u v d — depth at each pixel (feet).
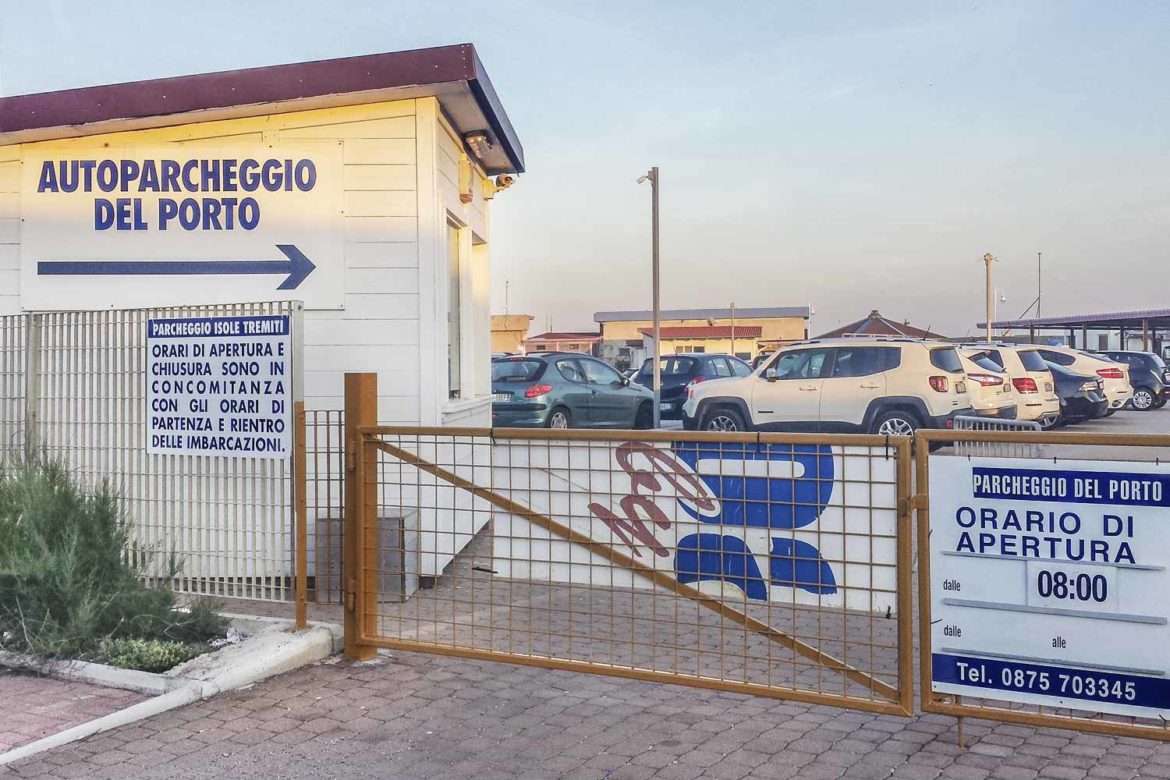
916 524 14.92
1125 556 13.57
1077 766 14.15
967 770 14.06
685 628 20.72
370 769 14.40
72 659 18.81
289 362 20.77
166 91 25.66
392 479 25.38
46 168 27.17
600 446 17.03
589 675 18.62
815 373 58.70
